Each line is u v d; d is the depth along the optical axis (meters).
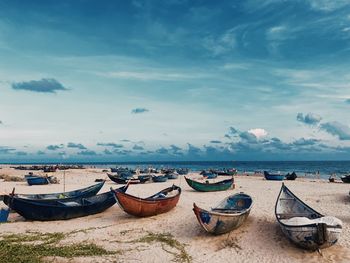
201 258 13.41
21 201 18.33
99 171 72.56
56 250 14.06
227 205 17.98
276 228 15.62
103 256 13.53
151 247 14.59
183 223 17.64
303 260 12.76
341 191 28.33
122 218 19.45
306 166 129.38
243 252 13.80
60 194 23.55
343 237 14.65
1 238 15.88
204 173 56.69
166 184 38.44
